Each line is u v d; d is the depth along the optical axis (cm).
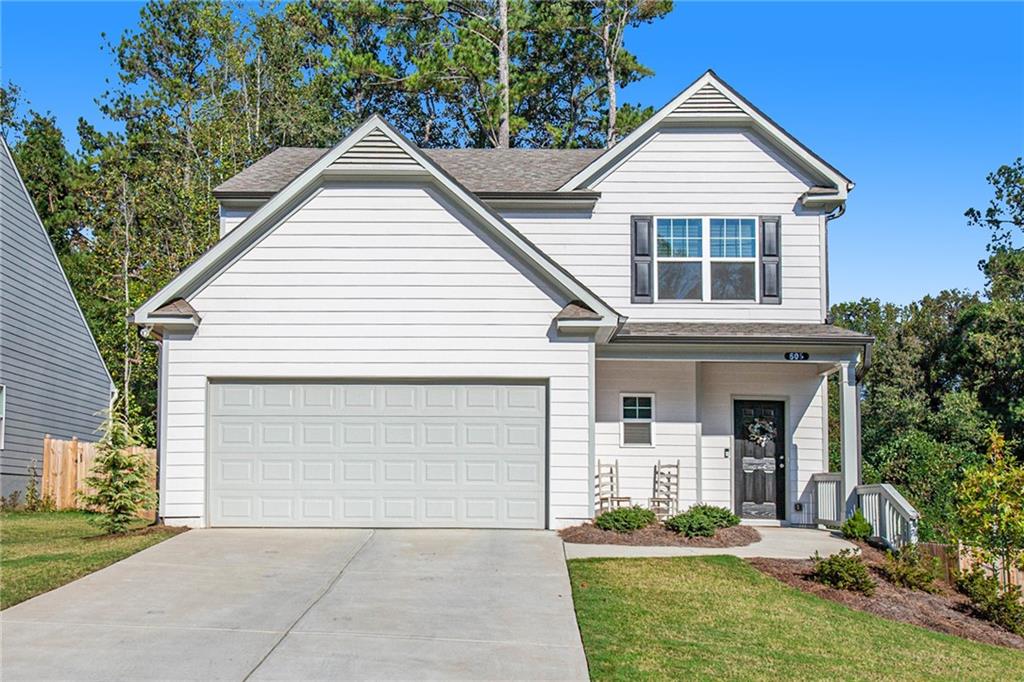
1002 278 3397
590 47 3769
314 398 1564
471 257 1572
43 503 2219
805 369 1883
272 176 1984
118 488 1511
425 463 1560
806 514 1844
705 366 1891
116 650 866
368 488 1556
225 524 1544
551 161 2123
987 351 2916
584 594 1118
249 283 1566
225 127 3409
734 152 1888
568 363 1560
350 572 1214
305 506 1550
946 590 1377
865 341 1686
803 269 1864
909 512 1436
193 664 831
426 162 1560
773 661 915
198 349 1556
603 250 1870
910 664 957
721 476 1862
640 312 1855
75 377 2622
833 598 1203
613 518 1506
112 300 3397
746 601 1131
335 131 3753
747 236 1872
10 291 2195
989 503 1430
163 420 1547
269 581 1154
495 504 1555
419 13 3662
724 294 1862
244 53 3828
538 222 1880
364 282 1569
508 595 1108
